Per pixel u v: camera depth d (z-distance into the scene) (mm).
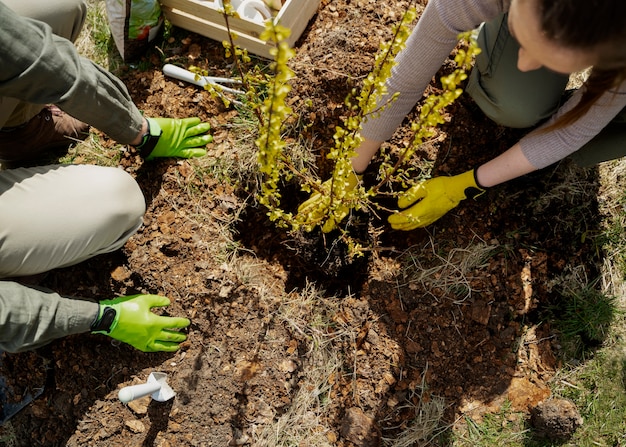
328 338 1994
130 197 1824
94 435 1929
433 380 1957
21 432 2008
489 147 2066
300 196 2166
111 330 1818
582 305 2029
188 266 1997
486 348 1984
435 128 2057
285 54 1108
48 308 1625
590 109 1484
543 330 2025
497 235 2051
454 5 1398
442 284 2004
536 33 1091
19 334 1553
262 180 2094
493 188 2064
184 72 2150
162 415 1922
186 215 2049
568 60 1113
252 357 1952
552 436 1890
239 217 2135
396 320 1990
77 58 1614
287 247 2094
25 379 2023
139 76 2213
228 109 2160
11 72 1449
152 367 1960
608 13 982
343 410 1955
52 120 2074
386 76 1356
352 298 2037
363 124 1740
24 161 2170
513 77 1788
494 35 1777
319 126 2092
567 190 2070
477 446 1921
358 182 1849
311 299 2049
